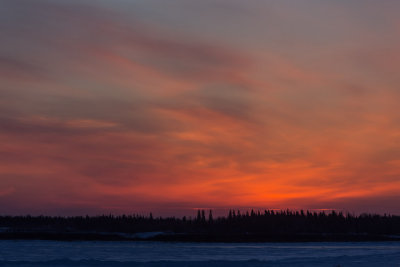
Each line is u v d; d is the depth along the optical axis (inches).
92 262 1844.2
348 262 1943.9
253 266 1748.3
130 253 3176.7
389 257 2203.5
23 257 2536.9
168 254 3075.8
